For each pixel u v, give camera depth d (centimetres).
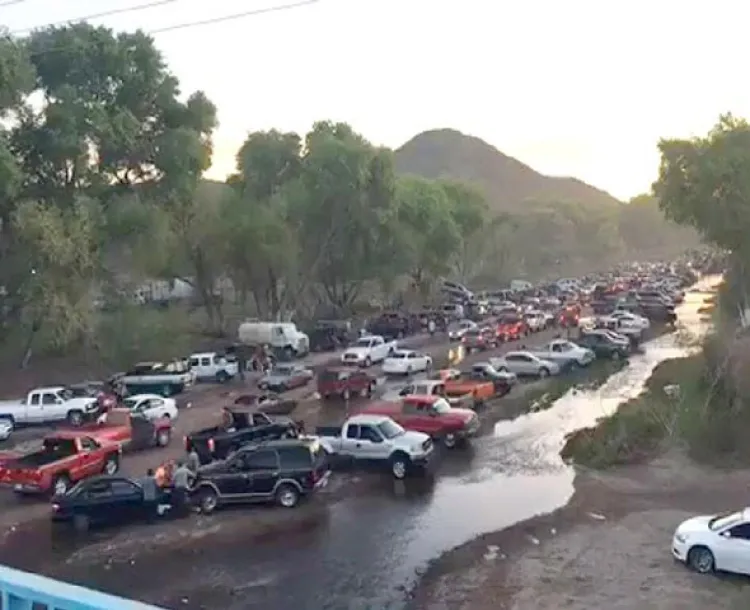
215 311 7088
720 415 3309
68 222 5028
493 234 13838
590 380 4775
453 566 2023
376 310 8931
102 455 2878
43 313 4956
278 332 5884
